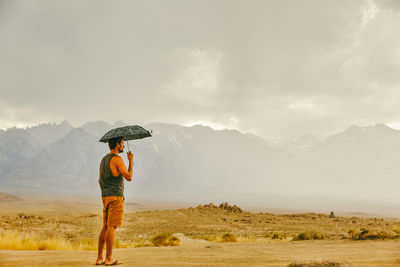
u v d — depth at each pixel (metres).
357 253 6.05
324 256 5.67
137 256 5.83
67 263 4.91
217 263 4.87
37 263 4.86
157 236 17.67
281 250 6.95
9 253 6.12
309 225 47.88
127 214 55.59
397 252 6.04
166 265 4.66
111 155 5.09
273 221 53.84
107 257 4.82
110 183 4.98
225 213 64.25
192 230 41.25
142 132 5.49
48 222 38.41
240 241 21.77
